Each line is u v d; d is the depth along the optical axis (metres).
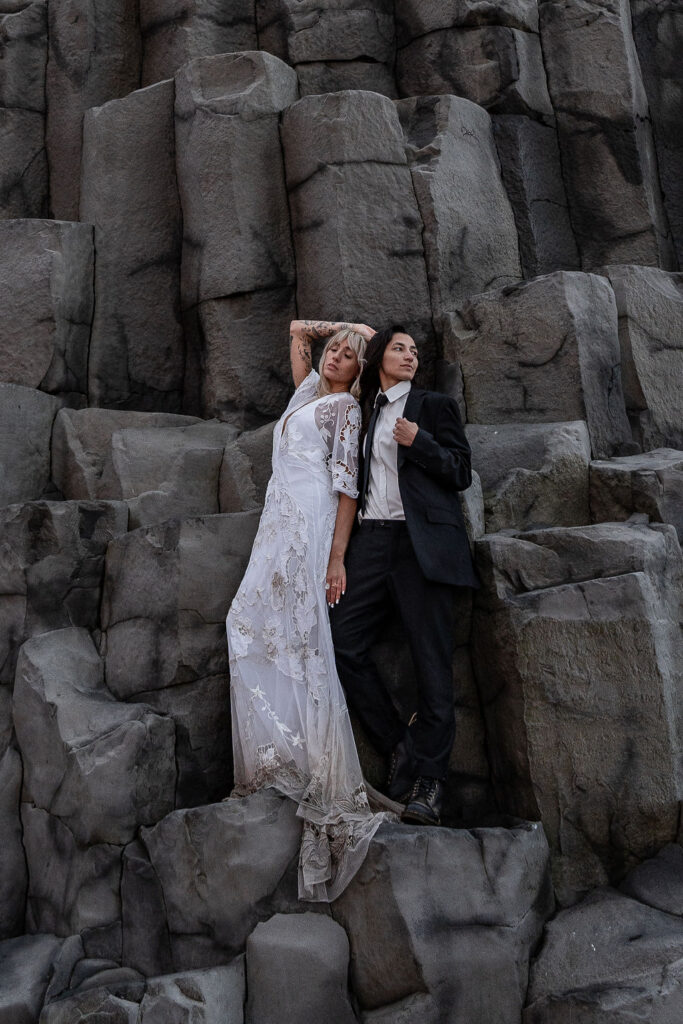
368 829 3.30
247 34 6.12
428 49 5.90
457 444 3.70
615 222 5.73
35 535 4.06
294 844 3.38
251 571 3.71
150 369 5.46
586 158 5.80
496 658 3.75
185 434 4.96
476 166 5.44
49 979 3.38
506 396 4.78
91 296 5.44
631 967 3.21
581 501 4.34
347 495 3.66
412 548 3.61
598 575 3.72
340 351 3.92
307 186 5.18
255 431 4.86
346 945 3.28
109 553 4.05
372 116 5.16
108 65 6.17
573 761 3.60
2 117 6.05
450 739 3.58
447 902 3.27
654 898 3.44
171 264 5.55
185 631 3.80
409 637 3.61
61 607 4.00
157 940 3.42
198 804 3.71
